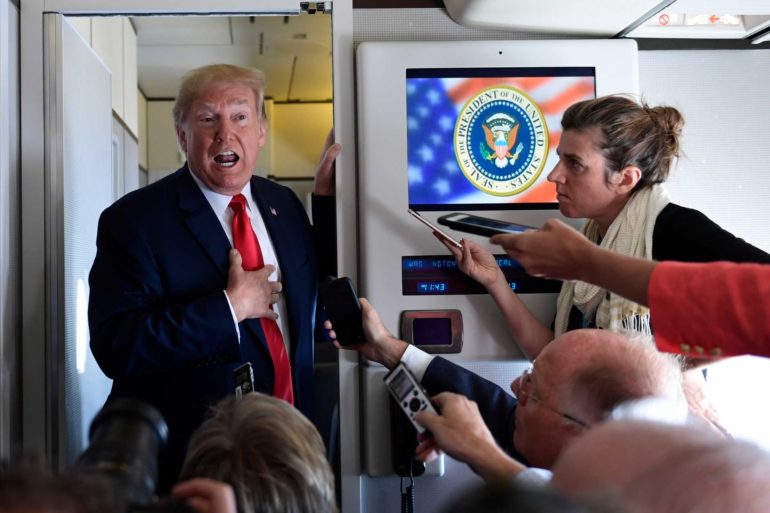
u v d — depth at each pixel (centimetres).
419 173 198
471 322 198
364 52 197
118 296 187
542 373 114
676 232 158
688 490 56
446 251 198
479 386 170
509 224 197
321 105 886
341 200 202
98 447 72
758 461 58
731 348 99
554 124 201
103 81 259
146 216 192
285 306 204
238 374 152
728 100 218
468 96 199
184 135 198
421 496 204
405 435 189
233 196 201
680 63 218
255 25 605
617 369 108
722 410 212
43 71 204
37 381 204
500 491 49
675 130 169
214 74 193
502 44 200
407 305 197
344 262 202
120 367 182
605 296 171
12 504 55
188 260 191
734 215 219
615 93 202
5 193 194
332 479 111
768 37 214
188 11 203
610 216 173
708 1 190
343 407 202
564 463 64
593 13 194
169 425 186
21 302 204
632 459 60
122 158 436
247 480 98
